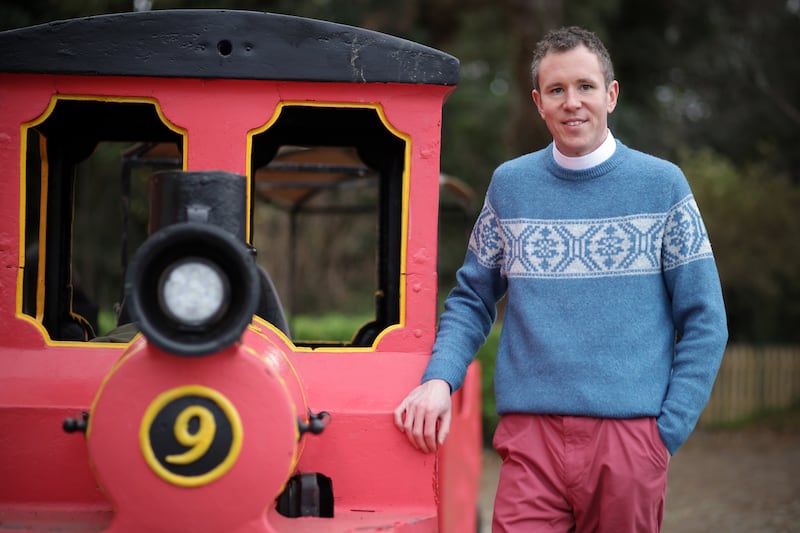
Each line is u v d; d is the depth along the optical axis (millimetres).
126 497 2141
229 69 2701
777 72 12367
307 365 2672
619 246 2564
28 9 8828
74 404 2561
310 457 2564
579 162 2627
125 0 9031
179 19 2695
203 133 2721
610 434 2518
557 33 2672
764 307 13750
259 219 12789
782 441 10383
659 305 2578
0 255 2684
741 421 11758
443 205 7273
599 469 2523
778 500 6770
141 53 2686
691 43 17109
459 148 16484
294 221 6723
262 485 2146
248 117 2730
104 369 2641
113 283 9188
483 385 9469
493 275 2830
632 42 17219
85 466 2516
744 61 11281
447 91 2764
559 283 2596
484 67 18062
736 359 11766
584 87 2604
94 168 7891
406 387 2676
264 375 2152
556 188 2643
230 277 2061
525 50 11102
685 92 19125
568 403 2539
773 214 12844
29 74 2674
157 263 2045
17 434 2512
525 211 2662
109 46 2680
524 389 2605
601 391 2512
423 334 2768
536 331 2590
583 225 2596
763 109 17719
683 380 2498
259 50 2709
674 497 7027
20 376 2609
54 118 3273
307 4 11570
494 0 13680
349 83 2742
